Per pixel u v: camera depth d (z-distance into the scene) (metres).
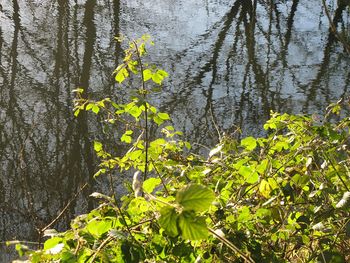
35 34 16.27
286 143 2.89
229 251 2.06
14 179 9.25
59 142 10.54
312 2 19.66
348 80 14.48
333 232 2.27
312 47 16.61
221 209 2.17
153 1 19.31
